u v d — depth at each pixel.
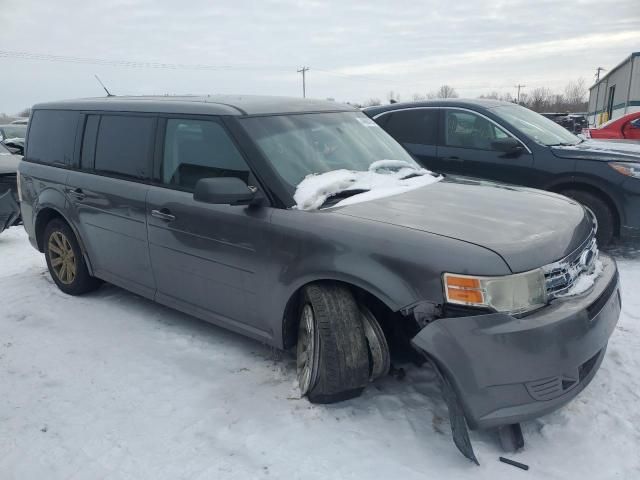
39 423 3.08
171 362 3.68
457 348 2.49
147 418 3.07
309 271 2.98
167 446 2.83
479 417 2.49
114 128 4.34
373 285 2.73
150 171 3.96
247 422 2.99
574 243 2.89
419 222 2.88
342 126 4.06
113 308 4.66
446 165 6.60
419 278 2.61
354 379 2.91
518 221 2.95
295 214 3.12
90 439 2.91
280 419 3.00
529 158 6.09
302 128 3.77
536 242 2.70
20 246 7.56
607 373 3.35
